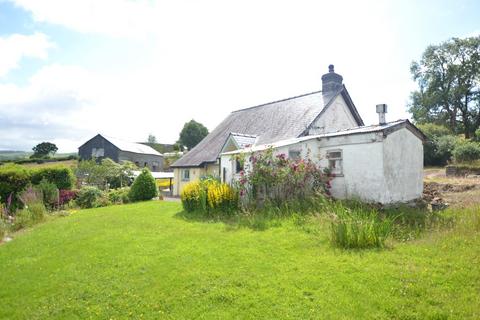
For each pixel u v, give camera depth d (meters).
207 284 5.55
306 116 21.00
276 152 13.66
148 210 15.66
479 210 8.58
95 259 7.39
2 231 11.60
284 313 4.46
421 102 53.41
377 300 4.57
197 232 9.60
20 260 7.87
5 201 18.41
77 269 6.81
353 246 7.04
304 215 10.39
